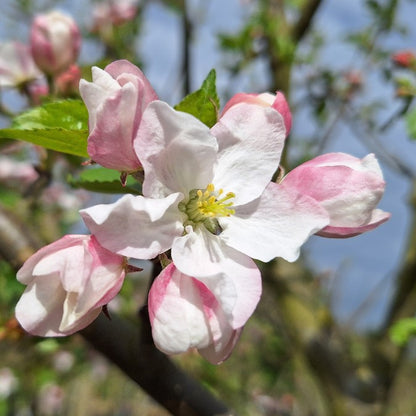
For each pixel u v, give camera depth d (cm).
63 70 23
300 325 36
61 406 57
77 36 23
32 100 25
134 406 70
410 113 25
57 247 13
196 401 15
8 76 25
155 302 13
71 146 15
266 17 39
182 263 13
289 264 38
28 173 35
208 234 14
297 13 41
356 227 14
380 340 34
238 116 14
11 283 28
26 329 13
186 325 12
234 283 13
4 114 24
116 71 13
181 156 14
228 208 14
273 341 53
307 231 14
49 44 22
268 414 51
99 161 14
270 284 38
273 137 14
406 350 33
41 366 49
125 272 13
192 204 14
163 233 13
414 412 62
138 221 13
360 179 14
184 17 31
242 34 39
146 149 13
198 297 13
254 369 55
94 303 13
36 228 25
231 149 14
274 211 14
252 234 14
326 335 35
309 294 38
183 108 15
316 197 14
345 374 34
